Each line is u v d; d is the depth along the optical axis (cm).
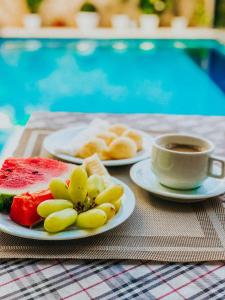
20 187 85
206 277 68
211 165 94
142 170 104
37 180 89
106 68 650
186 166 92
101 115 155
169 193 90
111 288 65
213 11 785
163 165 94
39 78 596
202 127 143
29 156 112
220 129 141
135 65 664
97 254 72
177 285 66
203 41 747
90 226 75
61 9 784
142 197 94
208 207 90
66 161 109
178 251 74
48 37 729
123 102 519
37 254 72
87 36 739
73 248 74
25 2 770
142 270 69
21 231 75
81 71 634
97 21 782
